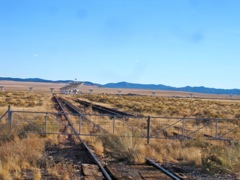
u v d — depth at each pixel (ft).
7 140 66.85
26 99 250.16
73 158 56.18
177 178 44.29
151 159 57.62
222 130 99.50
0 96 282.56
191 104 284.00
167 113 162.20
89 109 168.76
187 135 80.84
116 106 224.33
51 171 46.06
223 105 289.94
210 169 50.80
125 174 46.32
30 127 75.51
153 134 79.25
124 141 61.16
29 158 51.98
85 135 72.64
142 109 179.22
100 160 55.26
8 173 43.16
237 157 56.08
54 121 92.02
